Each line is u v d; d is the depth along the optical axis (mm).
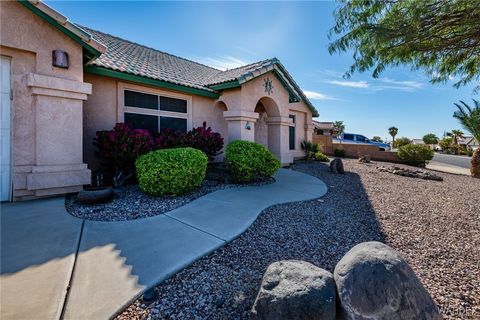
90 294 2746
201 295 2879
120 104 8672
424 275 3428
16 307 2488
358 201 7340
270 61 11648
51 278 3018
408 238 4691
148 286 2936
